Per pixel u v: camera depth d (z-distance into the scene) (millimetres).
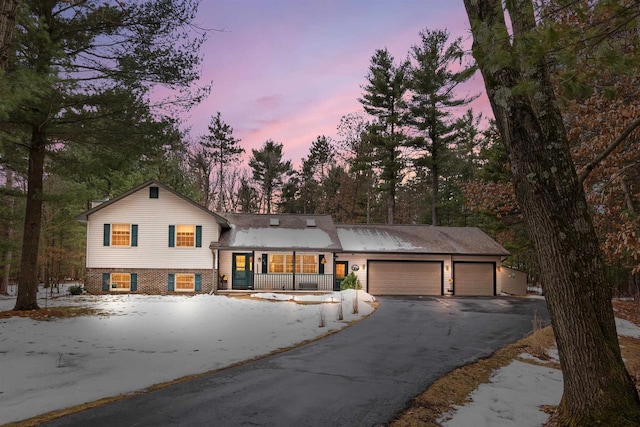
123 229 24297
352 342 11188
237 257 25312
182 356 9180
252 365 8578
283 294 22688
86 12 13781
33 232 15773
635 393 4598
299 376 7730
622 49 4254
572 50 3824
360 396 6582
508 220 27438
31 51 12930
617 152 10516
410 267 26859
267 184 55125
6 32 6273
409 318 15859
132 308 16828
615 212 12102
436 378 7715
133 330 12172
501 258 27750
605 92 4496
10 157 15367
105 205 24094
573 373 4680
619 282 28312
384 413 5848
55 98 13500
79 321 13508
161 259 24250
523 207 5000
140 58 14477
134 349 9773
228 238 25328
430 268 26969
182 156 38219
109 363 8414
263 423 5410
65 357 8852
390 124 39062
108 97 14336
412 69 36906
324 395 6605
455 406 6242
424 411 5945
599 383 4527
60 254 29531
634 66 3957
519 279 28438
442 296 25734
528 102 4902
